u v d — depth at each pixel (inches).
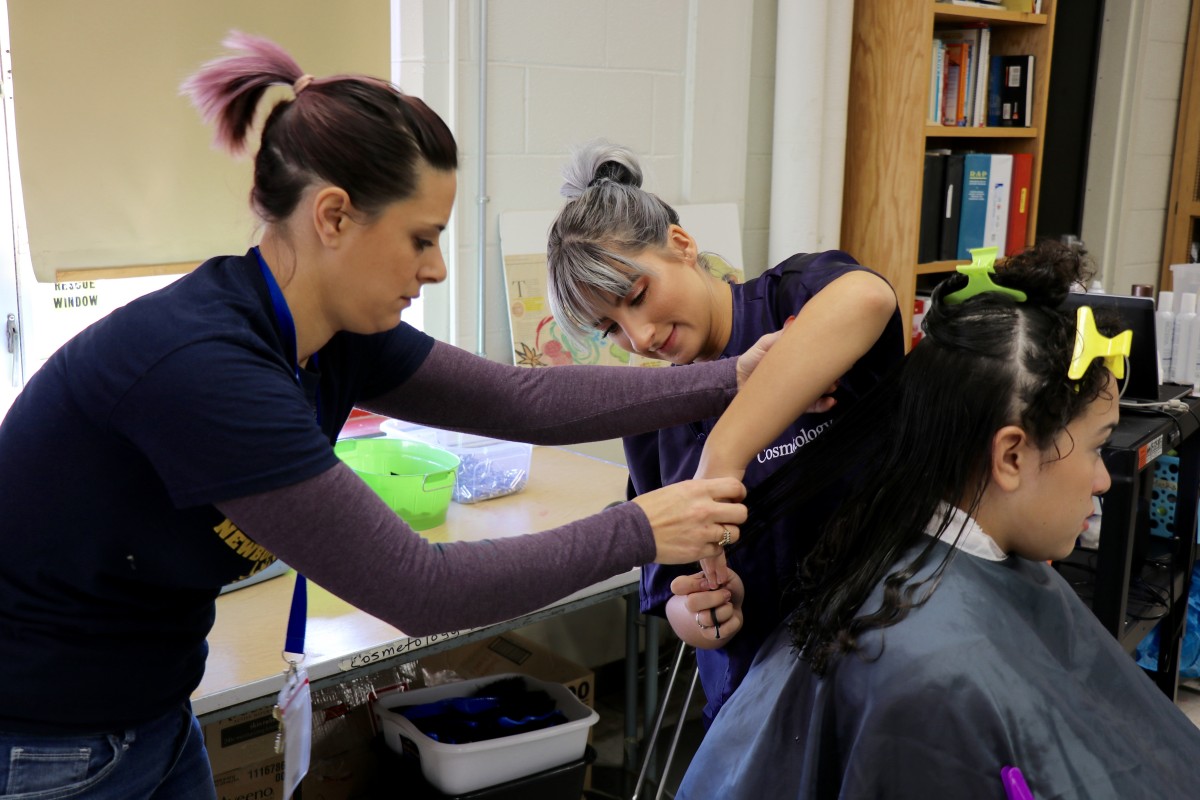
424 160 41.3
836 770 42.9
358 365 51.3
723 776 46.8
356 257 42.1
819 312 50.8
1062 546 44.4
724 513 47.6
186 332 39.5
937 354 44.0
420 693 89.4
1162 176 181.2
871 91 127.3
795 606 50.7
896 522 44.2
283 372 41.6
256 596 73.5
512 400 56.2
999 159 137.6
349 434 95.7
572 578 44.9
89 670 45.1
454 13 99.5
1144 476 103.3
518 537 45.2
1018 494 43.4
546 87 108.3
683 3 117.3
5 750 44.8
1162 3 169.8
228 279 42.4
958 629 41.0
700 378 56.6
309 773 86.7
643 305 55.1
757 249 132.3
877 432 49.6
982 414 42.7
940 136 134.5
